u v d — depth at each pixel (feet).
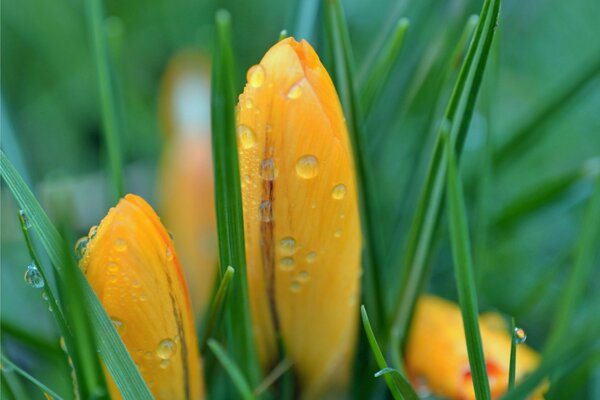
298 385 0.65
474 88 0.62
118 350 0.56
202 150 0.78
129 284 0.56
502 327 0.74
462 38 0.70
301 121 0.57
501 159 0.83
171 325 0.58
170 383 0.59
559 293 0.85
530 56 1.11
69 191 0.73
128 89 1.02
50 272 0.68
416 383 0.69
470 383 0.66
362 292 0.67
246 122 0.58
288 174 0.58
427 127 0.74
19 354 0.77
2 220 0.86
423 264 0.67
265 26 1.14
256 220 0.59
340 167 0.58
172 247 0.58
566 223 0.93
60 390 0.73
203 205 0.76
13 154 0.76
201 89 0.85
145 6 1.13
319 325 0.62
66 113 1.05
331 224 0.59
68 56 1.09
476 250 0.75
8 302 0.82
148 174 0.96
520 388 0.60
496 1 0.60
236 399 0.66
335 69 0.66
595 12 1.10
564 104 0.81
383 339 0.67
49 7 1.09
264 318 0.63
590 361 0.69
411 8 0.80
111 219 0.56
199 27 1.11
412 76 0.80
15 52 1.10
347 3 1.07
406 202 0.75
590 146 1.00
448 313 0.70
